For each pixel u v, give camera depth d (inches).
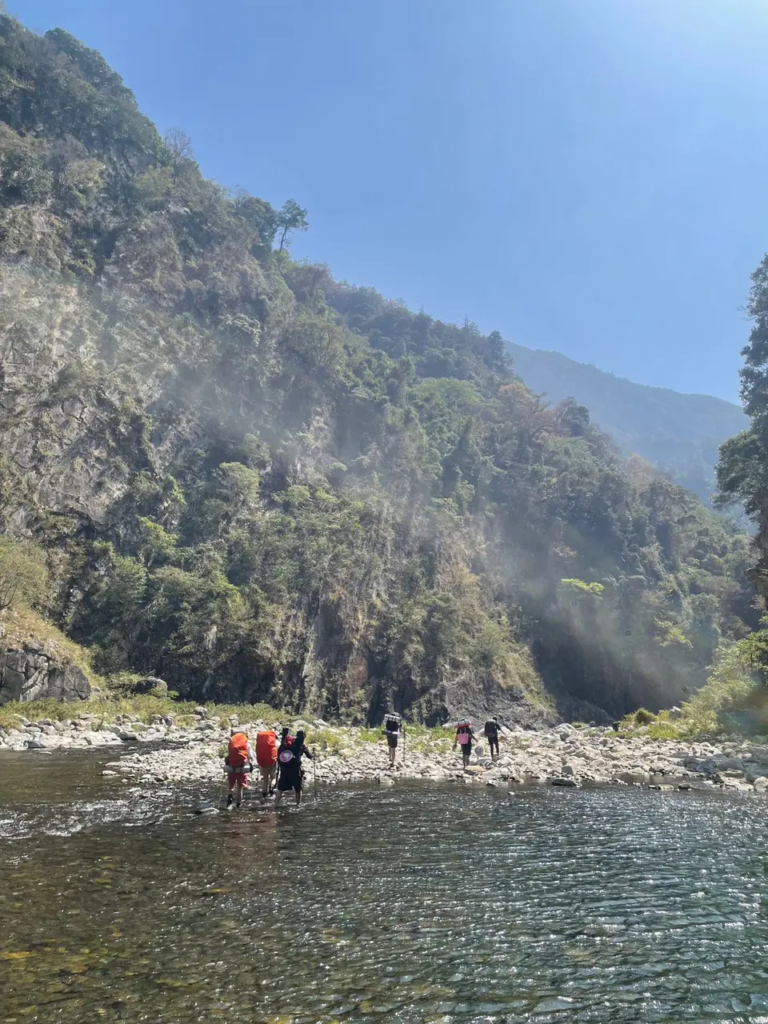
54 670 1235.9
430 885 291.4
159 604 1688.0
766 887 298.2
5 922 231.6
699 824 430.0
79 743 862.5
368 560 2176.4
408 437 2819.9
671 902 276.7
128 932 227.6
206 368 2304.4
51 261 2094.0
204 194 2859.3
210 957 210.2
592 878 307.6
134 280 2329.0
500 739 1026.7
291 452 2417.6
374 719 1929.1
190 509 2023.9
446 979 201.3
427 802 493.7
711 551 3403.1
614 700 2581.2
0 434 1660.9
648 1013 185.3
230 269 2714.1
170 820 402.6
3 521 1585.9
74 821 391.2
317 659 1884.8
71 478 1769.2
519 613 2615.7
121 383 2006.6
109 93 3144.7
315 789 544.7
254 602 1806.1
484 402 3909.9
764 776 653.9
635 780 649.6
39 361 1827.0
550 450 3368.6
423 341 5339.6
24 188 2187.5
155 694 1464.1
